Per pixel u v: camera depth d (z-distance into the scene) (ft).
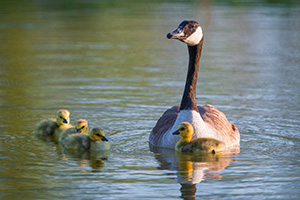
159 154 38.81
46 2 182.80
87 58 83.56
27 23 127.44
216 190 31.09
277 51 90.53
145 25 125.70
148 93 59.00
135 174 34.09
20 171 34.73
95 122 47.57
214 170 34.81
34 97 56.90
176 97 57.16
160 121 42.83
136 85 63.21
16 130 45.27
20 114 50.21
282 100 55.83
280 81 66.08
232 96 57.88
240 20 131.75
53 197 30.04
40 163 36.63
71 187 31.60
